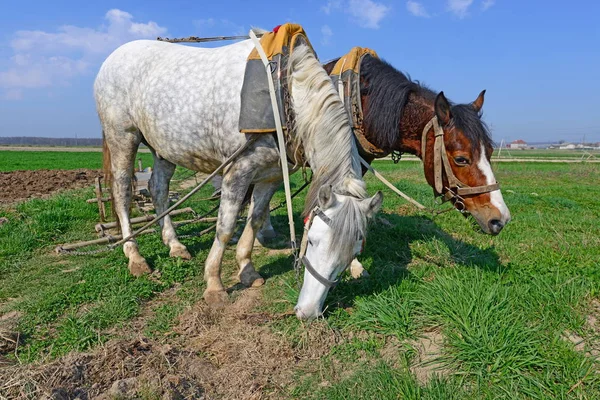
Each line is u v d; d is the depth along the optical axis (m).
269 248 5.13
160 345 2.78
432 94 3.39
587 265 3.88
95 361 2.47
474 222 5.57
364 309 3.05
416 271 3.85
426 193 8.50
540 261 4.08
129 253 4.30
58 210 6.61
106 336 2.97
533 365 2.41
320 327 2.86
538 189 10.55
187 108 3.70
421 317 2.98
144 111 4.05
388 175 14.44
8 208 7.31
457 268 3.93
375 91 3.41
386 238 5.01
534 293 3.21
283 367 2.57
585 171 16.28
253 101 3.19
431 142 3.21
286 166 3.08
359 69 3.48
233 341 2.84
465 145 2.99
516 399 2.12
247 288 3.83
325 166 2.89
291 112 3.18
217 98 3.50
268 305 3.42
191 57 3.89
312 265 2.70
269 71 3.15
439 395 2.17
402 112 3.35
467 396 2.20
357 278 3.76
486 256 4.25
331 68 3.78
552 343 2.54
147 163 24.41
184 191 9.64
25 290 3.84
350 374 2.48
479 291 3.08
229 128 3.45
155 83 3.94
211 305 3.45
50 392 2.13
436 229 5.48
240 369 2.52
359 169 2.99
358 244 2.64
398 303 3.07
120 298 3.51
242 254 3.96
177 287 3.95
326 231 2.60
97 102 4.67
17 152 46.69
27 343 2.91
